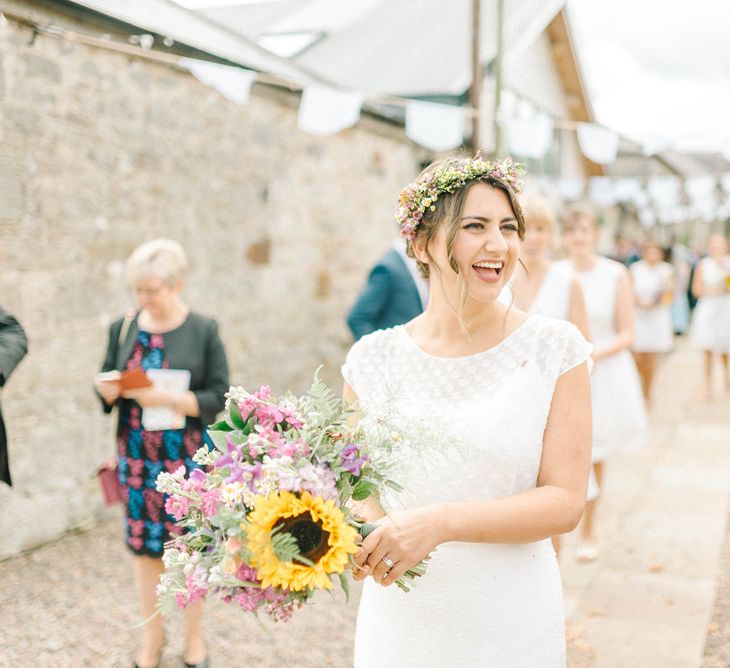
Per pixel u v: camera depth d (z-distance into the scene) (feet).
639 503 17.43
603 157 19.48
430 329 5.97
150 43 14.87
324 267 23.35
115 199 15.61
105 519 15.92
